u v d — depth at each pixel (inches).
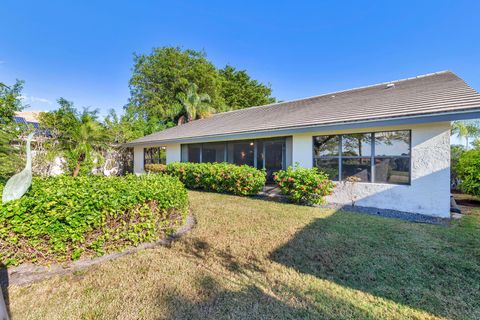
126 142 623.2
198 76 1072.2
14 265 129.3
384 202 273.4
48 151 437.4
